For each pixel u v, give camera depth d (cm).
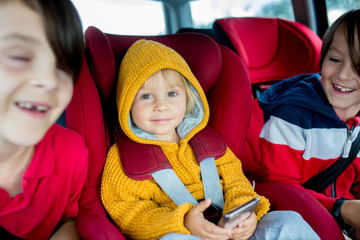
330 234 87
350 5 195
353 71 104
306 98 117
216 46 120
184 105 108
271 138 119
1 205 69
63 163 81
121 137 106
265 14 258
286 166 117
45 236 84
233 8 270
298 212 94
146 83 101
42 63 56
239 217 83
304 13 236
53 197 80
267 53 208
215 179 104
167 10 278
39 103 57
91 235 78
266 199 96
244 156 133
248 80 120
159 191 101
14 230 74
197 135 112
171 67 98
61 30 57
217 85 122
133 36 121
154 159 100
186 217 87
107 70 103
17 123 57
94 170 99
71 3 61
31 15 54
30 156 73
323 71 113
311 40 203
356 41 100
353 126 117
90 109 97
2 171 70
